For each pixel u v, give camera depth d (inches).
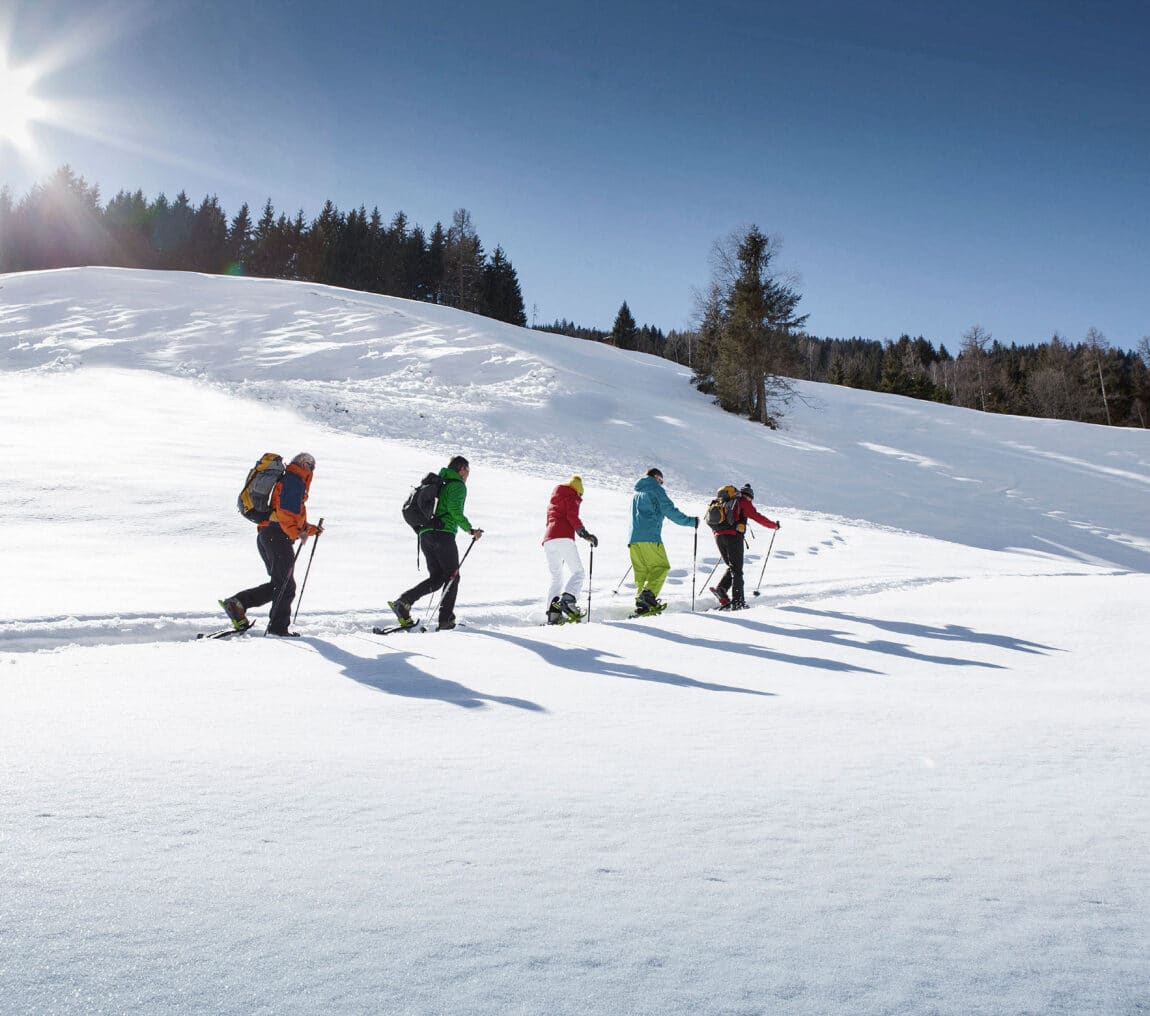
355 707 138.8
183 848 71.4
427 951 52.9
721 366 1460.4
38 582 286.4
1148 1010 47.3
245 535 395.2
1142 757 115.3
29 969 49.1
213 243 3599.9
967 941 56.7
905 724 135.6
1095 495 1093.1
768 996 48.1
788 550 512.4
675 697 155.2
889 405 1648.6
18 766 96.6
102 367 1029.2
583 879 66.7
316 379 1137.4
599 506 587.2
